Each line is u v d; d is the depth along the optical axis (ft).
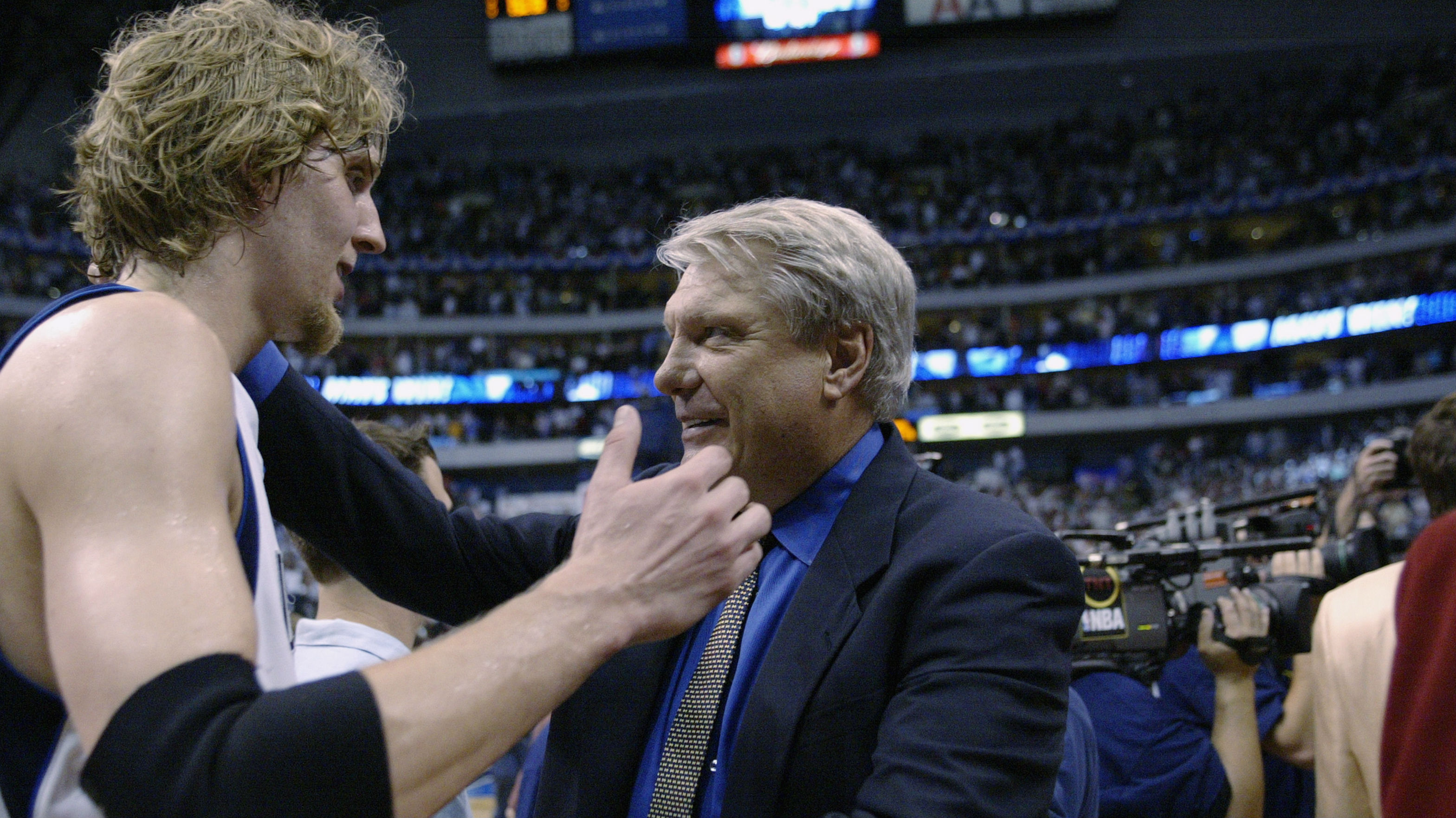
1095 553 6.36
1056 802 4.10
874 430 3.96
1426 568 3.63
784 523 3.73
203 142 2.68
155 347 2.18
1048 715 3.07
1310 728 6.61
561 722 3.73
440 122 79.05
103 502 1.97
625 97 77.66
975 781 2.82
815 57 75.66
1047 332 70.90
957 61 75.25
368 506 3.80
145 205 2.67
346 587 5.24
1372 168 66.13
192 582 1.93
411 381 70.08
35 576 2.16
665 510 2.39
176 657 1.84
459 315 74.02
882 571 3.43
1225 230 72.13
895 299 3.75
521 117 79.20
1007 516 3.44
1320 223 67.41
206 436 2.14
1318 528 6.93
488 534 4.09
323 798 1.79
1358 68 70.28
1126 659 6.22
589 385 71.92
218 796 1.73
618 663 3.69
